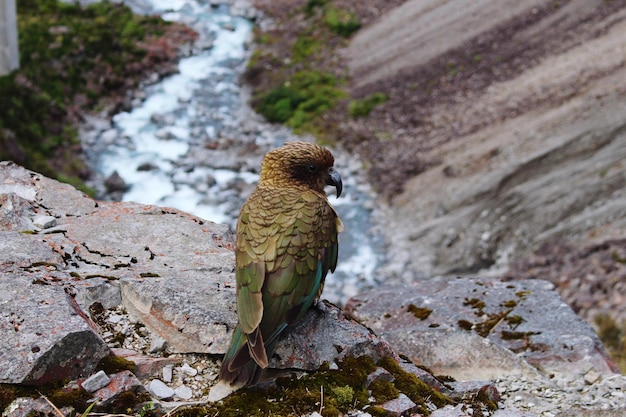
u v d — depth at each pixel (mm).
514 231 31828
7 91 37344
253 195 6777
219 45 47781
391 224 34562
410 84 43250
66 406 5648
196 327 6559
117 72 42844
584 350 9898
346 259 32625
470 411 6824
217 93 43844
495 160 35812
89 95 40844
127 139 39250
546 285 11805
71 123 38875
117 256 7691
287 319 6117
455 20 46688
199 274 7473
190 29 48312
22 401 5594
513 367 9344
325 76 45000
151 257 7754
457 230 32906
